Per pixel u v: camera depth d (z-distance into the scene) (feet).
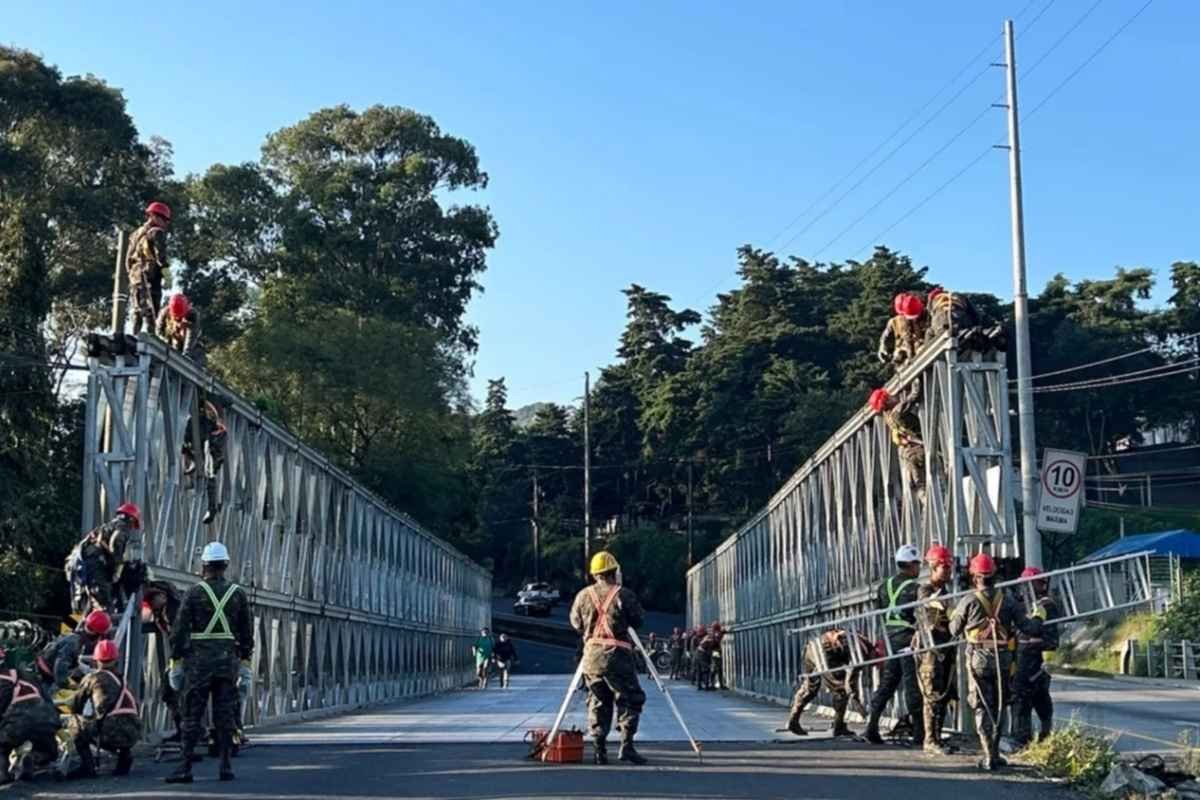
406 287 206.90
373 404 184.55
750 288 243.60
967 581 45.01
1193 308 206.69
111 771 39.14
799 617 87.20
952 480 46.62
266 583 66.13
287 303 193.06
